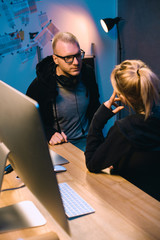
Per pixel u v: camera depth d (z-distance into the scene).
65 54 1.89
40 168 0.70
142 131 1.16
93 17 3.47
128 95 1.15
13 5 2.93
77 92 2.12
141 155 1.18
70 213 1.02
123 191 1.17
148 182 1.21
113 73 1.20
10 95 0.71
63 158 1.50
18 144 0.77
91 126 1.40
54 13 3.20
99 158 1.27
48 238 0.86
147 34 3.28
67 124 2.14
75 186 1.22
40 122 0.61
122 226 0.95
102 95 3.80
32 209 1.03
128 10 3.46
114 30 3.66
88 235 0.92
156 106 1.16
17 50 3.05
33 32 3.11
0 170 0.87
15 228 0.94
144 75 1.10
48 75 2.05
